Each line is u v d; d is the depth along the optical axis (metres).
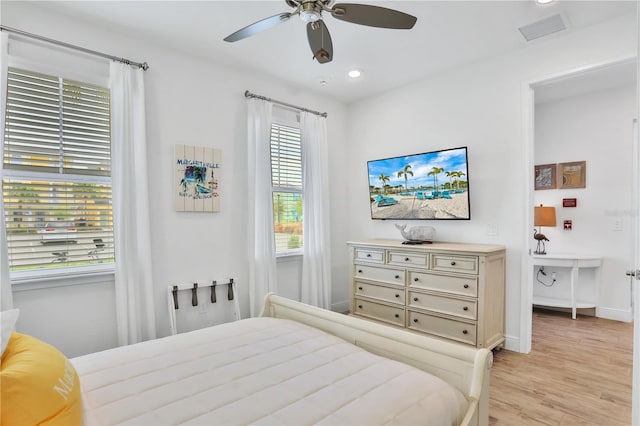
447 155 3.44
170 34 2.78
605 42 2.63
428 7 2.42
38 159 2.45
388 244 3.48
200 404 1.21
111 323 2.67
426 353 1.57
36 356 1.15
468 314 2.93
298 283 3.96
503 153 3.19
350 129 4.54
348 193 4.56
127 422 1.11
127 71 2.70
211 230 3.24
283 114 3.84
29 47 2.38
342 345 1.76
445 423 1.24
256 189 3.50
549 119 4.48
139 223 2.75
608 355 3.02
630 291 3.96
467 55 3.18
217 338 1.85
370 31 2.74
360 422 1.10
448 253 3.04
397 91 4.02
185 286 3.04
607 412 2.17
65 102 2.54
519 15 2.53
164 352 1.67
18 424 0.95
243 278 3.45
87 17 2.53
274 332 1.95
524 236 3.06
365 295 3.72
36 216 2.44
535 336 3.49
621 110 3.98
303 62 3.32
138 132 2.76
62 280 2.47
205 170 3.20
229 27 2.68
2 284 2.21
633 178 3.90
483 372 1.39
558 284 4.46
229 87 3.38
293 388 1.31
